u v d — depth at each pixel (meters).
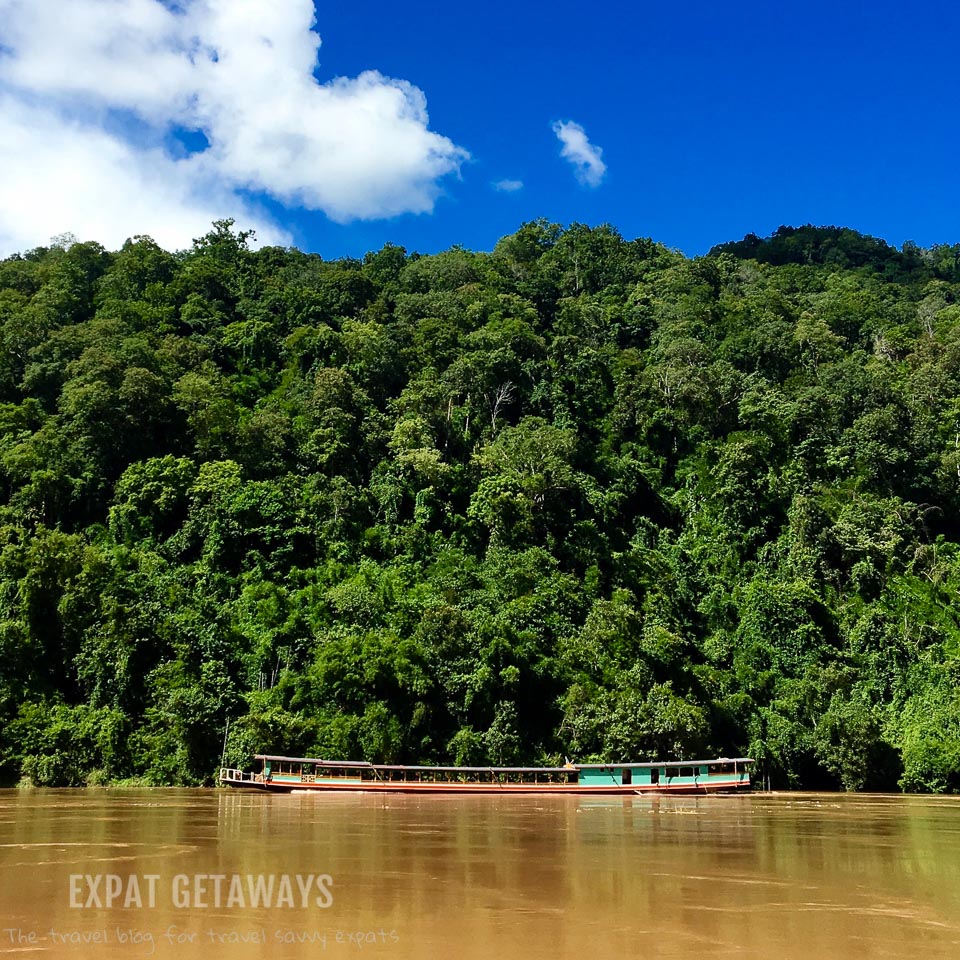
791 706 84.69
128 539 91.06
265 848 37.16
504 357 123.69
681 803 63.62
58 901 26.70
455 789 68.00
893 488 114.69
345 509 96.38
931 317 161.75
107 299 134.50
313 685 74.50
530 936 23.23
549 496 100.00
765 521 108.94
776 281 187.62
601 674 79.75
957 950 22.64
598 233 191.75
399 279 166.00
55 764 68.88
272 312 140.50
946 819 53.28
